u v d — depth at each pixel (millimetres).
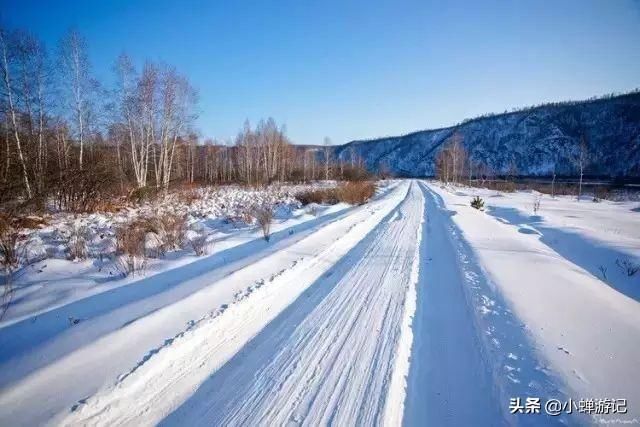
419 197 26125
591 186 43219
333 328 4359
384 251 8414
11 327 3881
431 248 9133
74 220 10109
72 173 12680
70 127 18750
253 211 12922
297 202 17969
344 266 7164
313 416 2836
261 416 2828
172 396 3018
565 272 6777
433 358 3797
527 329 4227
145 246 7105
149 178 28094
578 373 3322
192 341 3764
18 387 2812
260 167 49781
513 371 3434
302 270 6594
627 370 3375
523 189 41188
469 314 4902
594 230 11664
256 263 6445
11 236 6621
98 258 6547
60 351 3332
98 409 2715
